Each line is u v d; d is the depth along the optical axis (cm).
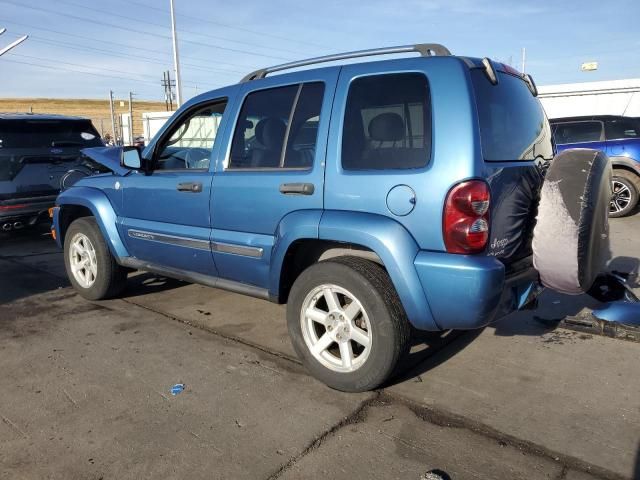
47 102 10594
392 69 319
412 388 341
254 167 377
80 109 9175
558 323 443
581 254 310
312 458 270
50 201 827
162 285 581
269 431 294
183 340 426
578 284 318
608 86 1838
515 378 353
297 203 344
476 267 280
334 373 334
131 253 490
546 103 1956
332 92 339
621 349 396
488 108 308
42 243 857
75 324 465
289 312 353
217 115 435
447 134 289
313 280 336
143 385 350
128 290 563
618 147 983
